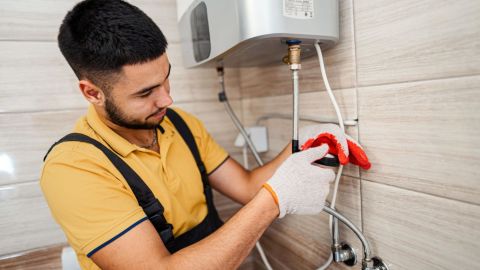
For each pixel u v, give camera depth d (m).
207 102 1.08
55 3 0.86
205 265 0.49
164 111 0.62
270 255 1.07
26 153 0.86
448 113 0.45
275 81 0.89
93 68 0.52
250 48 0.60
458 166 0.45
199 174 0.78
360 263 0.65
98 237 0.51
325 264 0.72
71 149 0.58
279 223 0.99
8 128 0.84
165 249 0.53
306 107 0.76
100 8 0.52
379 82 0.55
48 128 0.88
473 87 0.42
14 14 0.83
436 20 0.45
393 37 0.52
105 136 0.63
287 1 0.51
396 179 0.54
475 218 0.43
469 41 0.41
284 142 0.89
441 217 0.48
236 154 1.14
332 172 0.58
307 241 0.85
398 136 0.53
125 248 0.50
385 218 0.58
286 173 0.54
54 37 0.87
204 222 0.77
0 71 0.83
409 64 0.50
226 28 0.58
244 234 0.51
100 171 0.57
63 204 0.54
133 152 0.65
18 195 0.86
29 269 0.87
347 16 0.60
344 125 0.64
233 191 0.82
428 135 0.48
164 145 0.71
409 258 0.54
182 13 0.84
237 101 1.13
